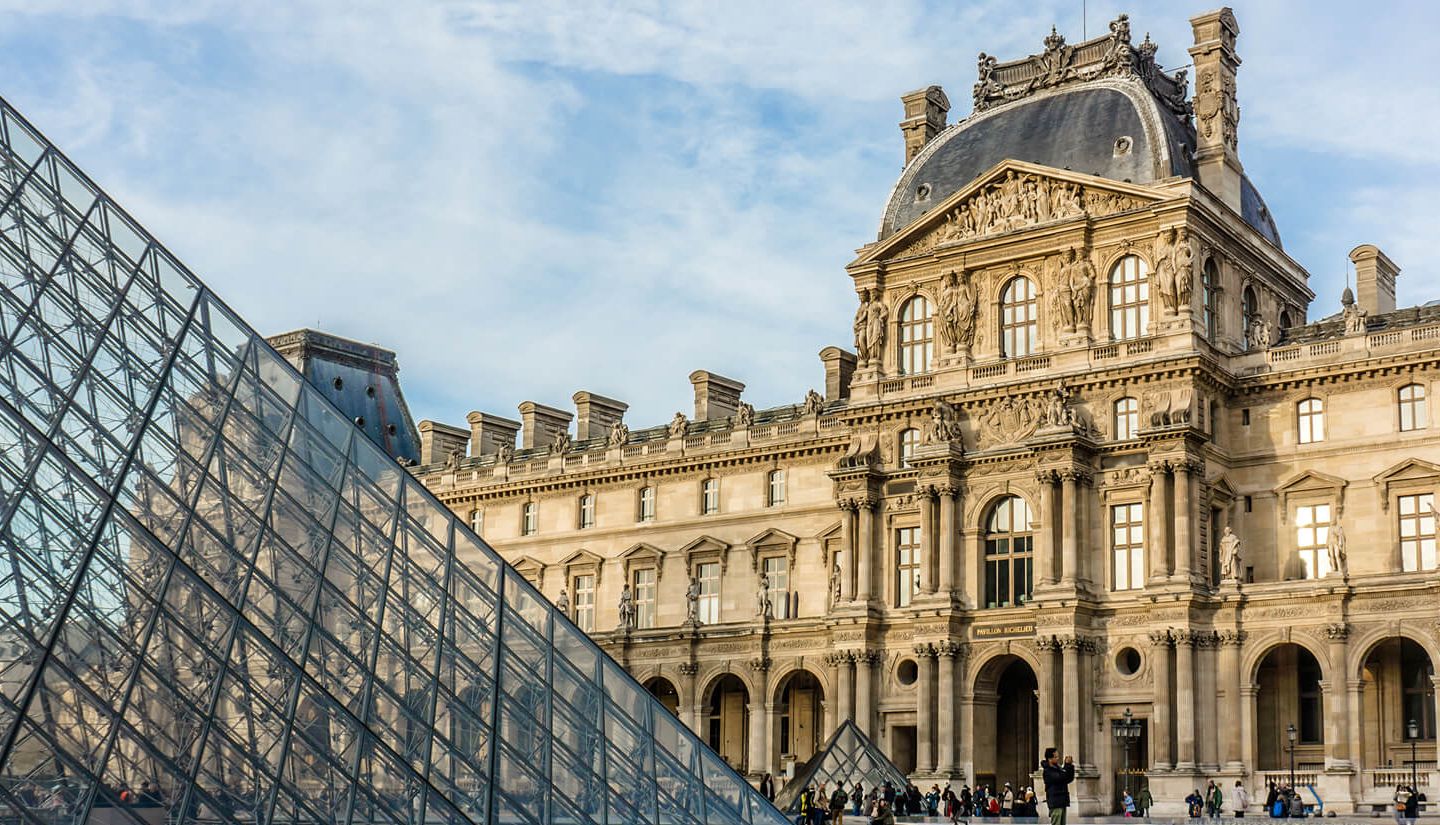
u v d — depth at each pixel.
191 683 46.16
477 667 54.84
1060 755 103.75
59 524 46.78
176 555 48.34
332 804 46.88
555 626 58.22
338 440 56.97
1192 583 101.69
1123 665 104.50
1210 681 101.56
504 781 53.19
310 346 167.12
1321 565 104.75
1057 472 106.56
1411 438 102.50
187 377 54.84
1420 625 94.81
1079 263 109.62
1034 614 106.44
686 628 127.44
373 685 51.69
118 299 55.47
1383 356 103.62
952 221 116.00
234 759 45.66
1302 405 107.31
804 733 127.44
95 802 41.91
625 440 141.12
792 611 127.75
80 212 57.53
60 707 42.75
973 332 113.88
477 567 57.44
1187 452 103.31
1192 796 95.19
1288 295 120.25
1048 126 115.62
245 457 53.88
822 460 128.75
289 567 52.31
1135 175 109.62
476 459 154.75
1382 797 94.69
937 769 108.94
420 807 48.97
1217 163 112.25
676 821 57.28
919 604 110.94
